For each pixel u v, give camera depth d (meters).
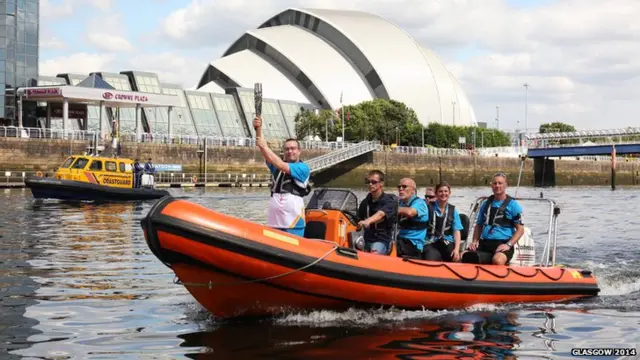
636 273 15.57
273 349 9.15
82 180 37.53
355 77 113.38
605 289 13.62
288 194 10.62
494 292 11.65
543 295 12.22
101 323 10.38
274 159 10.35
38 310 11.13
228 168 71.12
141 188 38.69
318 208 11.71
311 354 8.95
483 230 12.84
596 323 10.75
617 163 113.50
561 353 9.12
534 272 12.31
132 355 8.84
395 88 116.12
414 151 92.38
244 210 35.03
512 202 12.67
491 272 11.77
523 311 11.51
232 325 10.38
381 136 98.00
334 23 115.56
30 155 58.00
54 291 12.62
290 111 98.94
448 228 12.48
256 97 10.36
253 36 114.12
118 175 38.88
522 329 10.33
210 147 69.88
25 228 23.33
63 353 8.90
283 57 111.62
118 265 15.62
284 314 10.72
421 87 118.38
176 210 9.70
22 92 63.06
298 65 110.44
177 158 67.44
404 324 10.51
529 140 102.12
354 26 117.50
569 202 47.88
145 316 10.84
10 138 57.06
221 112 90.31
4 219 26.52
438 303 11.21
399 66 117.12
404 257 11.55
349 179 81.75
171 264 10.04
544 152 98.62
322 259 10.27
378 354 8.98
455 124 120.12
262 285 10.17
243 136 90.69
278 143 85.88
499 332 10.14
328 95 109.88
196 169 68.88
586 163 109.38
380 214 11.40
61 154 59.44
